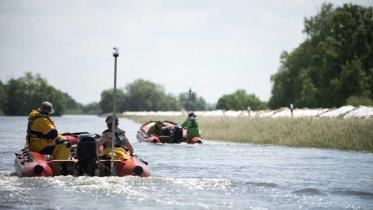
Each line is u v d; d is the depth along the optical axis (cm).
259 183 3459
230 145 7412
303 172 4281
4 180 3309
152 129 7994
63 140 3697
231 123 9831
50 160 3669
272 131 8188
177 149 6594
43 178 3384
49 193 2945
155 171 4316
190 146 7150
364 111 9000
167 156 5653
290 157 5650
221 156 5684
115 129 3816
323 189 3306
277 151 6438
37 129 3819
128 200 2789
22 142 7800
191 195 2978
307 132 7631
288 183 3600
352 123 7362
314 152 6356
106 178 3434
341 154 6084
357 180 3791
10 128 13738
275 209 2655
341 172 4294
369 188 3378
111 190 3053
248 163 4984
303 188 3338
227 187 3281
